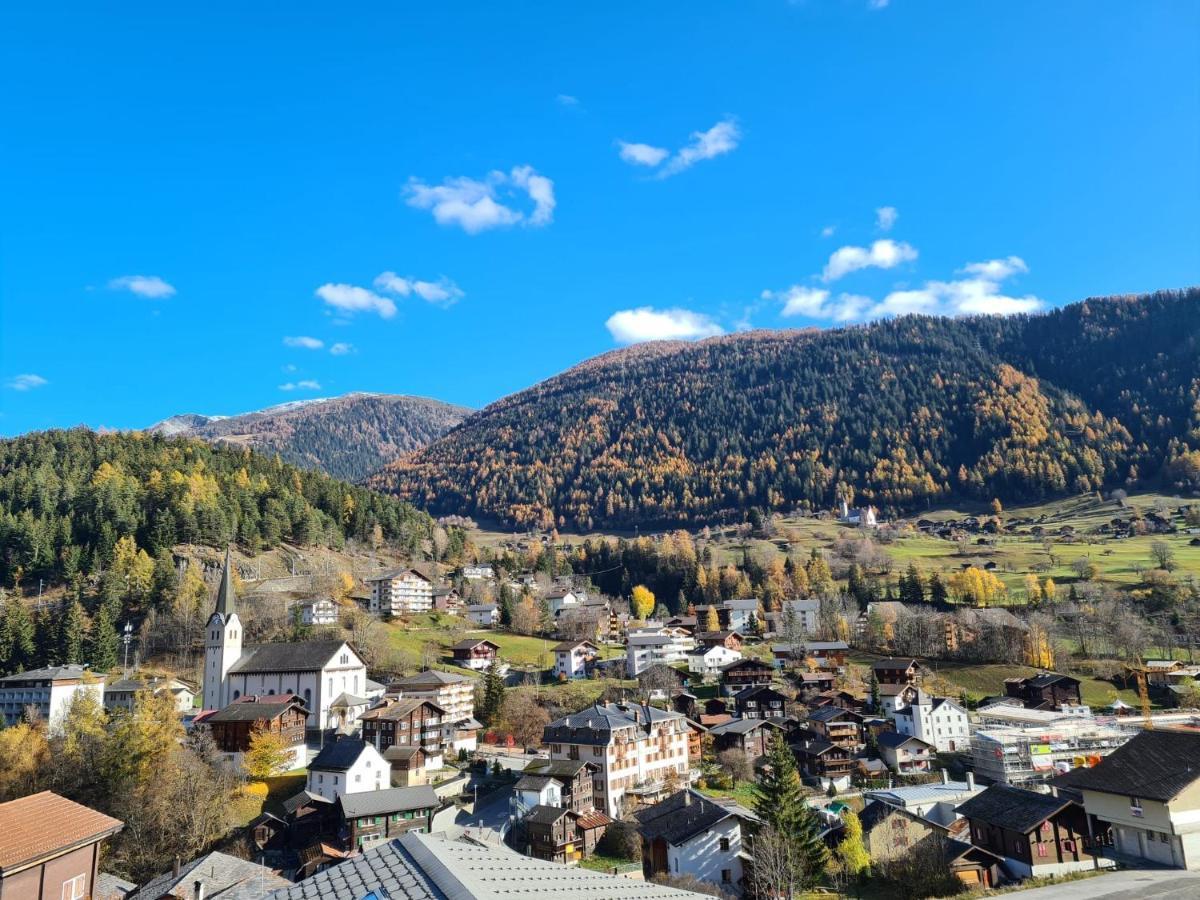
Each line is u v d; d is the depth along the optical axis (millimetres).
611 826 91938
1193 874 43000
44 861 41031
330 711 135125
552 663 181125
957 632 181250
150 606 181500
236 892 63250
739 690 153625
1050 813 59781
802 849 71125
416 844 23281
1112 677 158750
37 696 135125
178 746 97750
